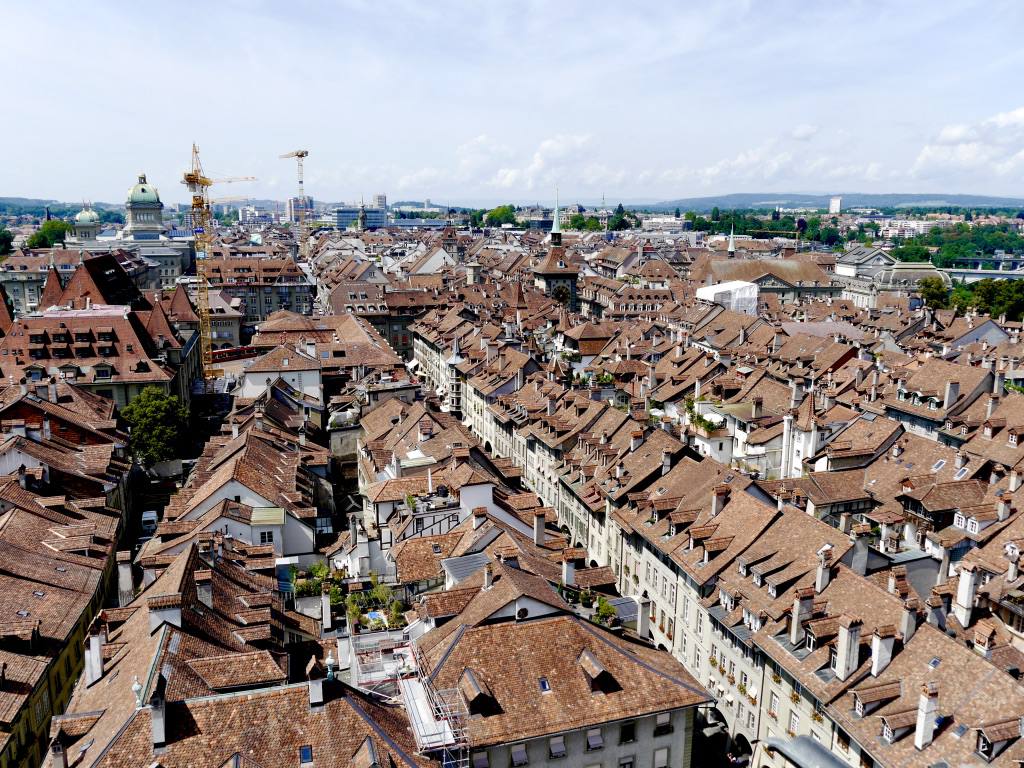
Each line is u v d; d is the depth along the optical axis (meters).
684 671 63.69
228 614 67.81
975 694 55.81
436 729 53.72
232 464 96.75
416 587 75.75
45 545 85.19
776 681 68.69
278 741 50.56
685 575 83.31
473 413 167.50
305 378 156.38
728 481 88.50
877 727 57.94
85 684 62.59
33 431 107.75
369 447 114.62
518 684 58.66
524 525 85.75
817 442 112.56
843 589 68.69
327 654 58.81
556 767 57.84
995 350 177.00
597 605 70.69
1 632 68.75
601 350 191.38
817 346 169.62
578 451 114.94
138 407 137.12
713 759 72.69
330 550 90.62
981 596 74.38
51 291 182.38
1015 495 88.50
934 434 127.25
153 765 48.41
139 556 93.81
